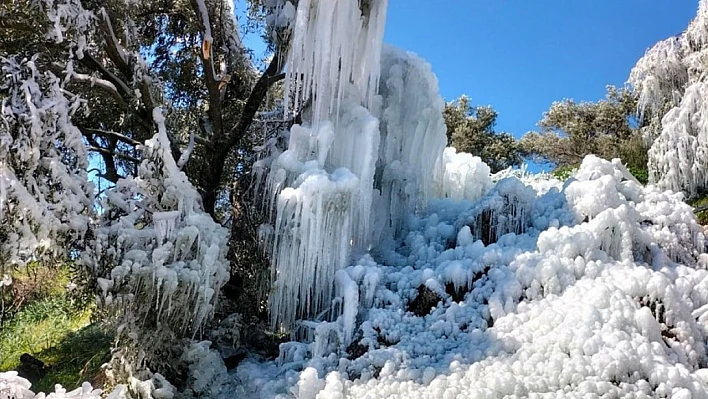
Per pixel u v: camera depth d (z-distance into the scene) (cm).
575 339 383
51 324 762
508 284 462
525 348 394
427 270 507
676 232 566
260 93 617
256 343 547
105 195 489
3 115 441
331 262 514
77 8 533
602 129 1723
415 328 465
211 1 696
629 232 510
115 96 599
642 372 361
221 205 704
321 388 402
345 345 464
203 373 461
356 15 569
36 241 437
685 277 480
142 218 494
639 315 401
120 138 678
